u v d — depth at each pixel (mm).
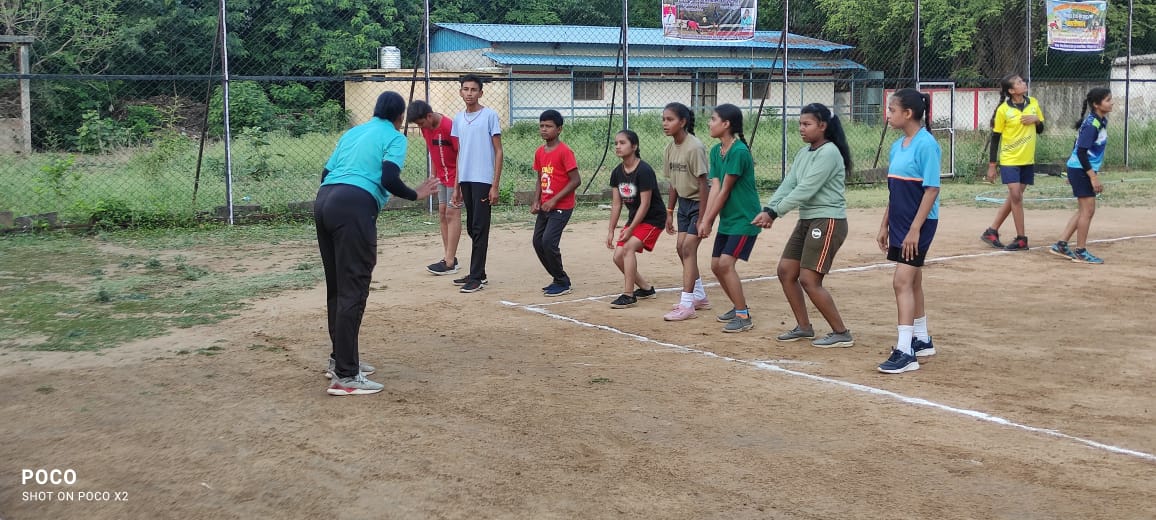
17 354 6305
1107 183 18906
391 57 26609
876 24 33406
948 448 4578
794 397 5422
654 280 9180
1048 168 21484
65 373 5855
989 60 33156
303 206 14008
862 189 18531
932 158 5879
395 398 5371
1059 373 5930
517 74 27375
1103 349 6527
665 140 22672
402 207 14891
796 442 4664
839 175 6305
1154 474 4234
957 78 30938
